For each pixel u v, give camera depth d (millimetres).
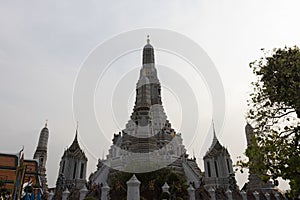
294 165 16797
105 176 57312
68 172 61594
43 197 43500
